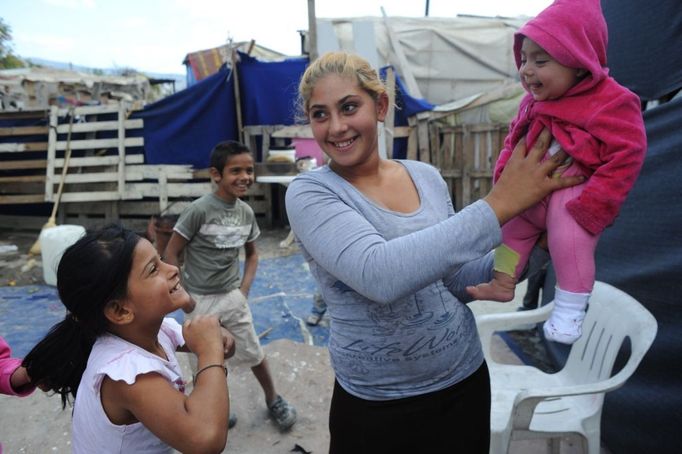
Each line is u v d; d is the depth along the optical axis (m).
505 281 1.25
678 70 2.36
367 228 1.13
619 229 2.69
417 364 1.30
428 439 1.36
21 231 8.19
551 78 1.07
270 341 3.87
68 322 1.29
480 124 7.62
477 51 8.70
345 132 1.21
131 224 7.76
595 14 1.08
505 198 1.05
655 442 2.20
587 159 1.05
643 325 1.90
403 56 8.51
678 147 2.31
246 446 2.59
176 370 1.38
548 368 3.41
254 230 2.84
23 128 7.73
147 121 7.54
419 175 1.43
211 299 2.55
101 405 1.19
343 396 1.39
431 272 1.00
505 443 1.89
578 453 2.46
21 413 2.87
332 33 8.36
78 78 12.54
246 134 7.54
